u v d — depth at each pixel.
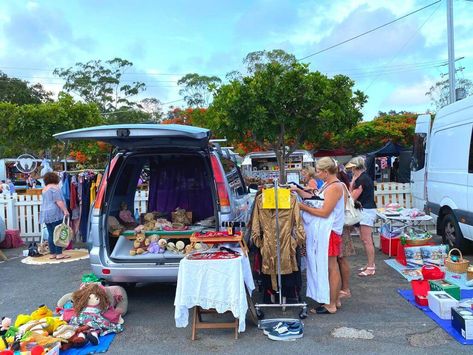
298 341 4.46
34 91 50.78
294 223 5.05
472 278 6.11
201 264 4.44
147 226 5.72
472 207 7.20
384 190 11.08
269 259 5.07
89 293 4.83
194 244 5.02
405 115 32.16
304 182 9.70
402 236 7.43
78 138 5.14
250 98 12.33
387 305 5.45
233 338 4.60
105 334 4.71
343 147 29.30
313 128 13.20
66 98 20.09
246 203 6.80
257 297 5.90
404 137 29.28
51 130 19.42
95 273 5.41
